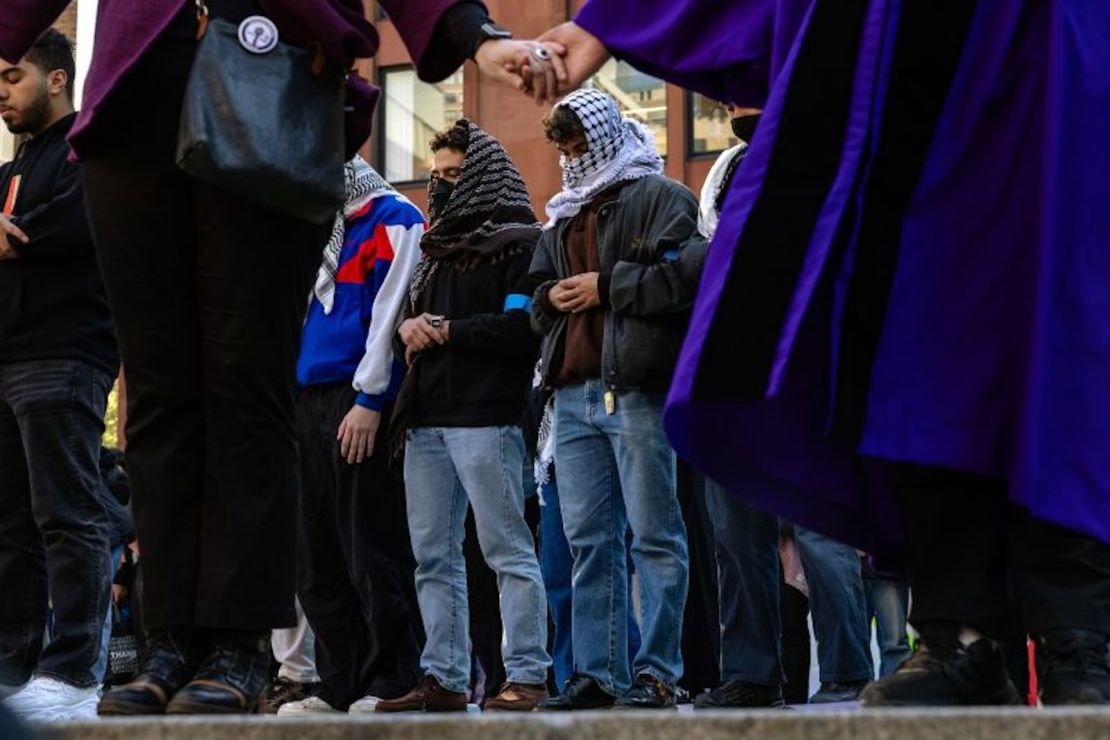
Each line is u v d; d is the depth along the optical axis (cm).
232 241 432
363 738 275
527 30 3575
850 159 390
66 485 705
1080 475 384
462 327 795
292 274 442
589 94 758
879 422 394
